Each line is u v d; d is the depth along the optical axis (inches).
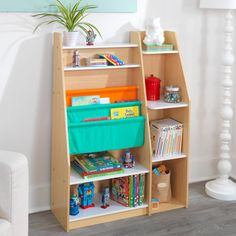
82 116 111.8
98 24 117.0
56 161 114.3
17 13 108.7
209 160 140.4
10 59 110.2
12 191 87.2
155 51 116.6
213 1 117.0
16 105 112.8
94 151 113.7
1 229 84.2
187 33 128.9
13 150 114.6
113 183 121.4
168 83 124.6
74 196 113.3
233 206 124.1
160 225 114.1
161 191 122.7
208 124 138.2
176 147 121.2
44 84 114.4
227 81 126.6
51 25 112.3
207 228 113.2
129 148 125.0
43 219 116.0
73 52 113.0
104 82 118.5
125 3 117.7
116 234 109.7
